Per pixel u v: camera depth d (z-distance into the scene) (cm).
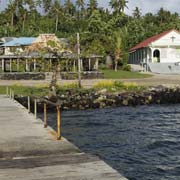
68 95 3862
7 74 5581
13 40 7938
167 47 7556
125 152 1764
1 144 1238
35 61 5478
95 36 7669
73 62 5591
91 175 880
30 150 1143
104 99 3859
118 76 5966
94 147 1891
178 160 1598
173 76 6166
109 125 2633
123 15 10188
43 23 10938
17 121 1784
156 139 2073
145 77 5938
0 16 11575
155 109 3597
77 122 2789
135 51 8700
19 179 859
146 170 1452
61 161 1008
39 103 3491
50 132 1452
